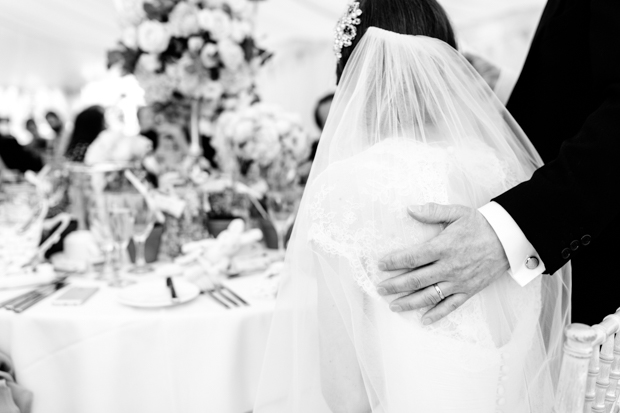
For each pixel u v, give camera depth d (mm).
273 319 1108
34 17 6934
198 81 2141
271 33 6777
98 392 1337
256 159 2104
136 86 2215
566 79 1321
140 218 1706
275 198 1893
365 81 1062
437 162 1001
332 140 1042
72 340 1337
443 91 1072
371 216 955
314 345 1038
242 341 1372
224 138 2211
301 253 1024
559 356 1160
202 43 2100
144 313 1364
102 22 6945
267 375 1117
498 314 996
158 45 2062
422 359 944
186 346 1348
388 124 1041
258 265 1773
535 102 1394
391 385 957
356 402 988
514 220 953
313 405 1052
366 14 1148
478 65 2301
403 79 1054
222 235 1683
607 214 979
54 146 5641
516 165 1126
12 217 2037
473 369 949
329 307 972
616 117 989
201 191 1945
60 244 1963
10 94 8523
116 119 2514
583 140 1004
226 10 2209
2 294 1537
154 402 1356
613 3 1091
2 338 1373
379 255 954
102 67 8477
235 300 1469
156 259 1911
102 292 1547
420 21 1144
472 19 5320
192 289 1502
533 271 986
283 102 7285
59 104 8891
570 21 1318
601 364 979
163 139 2391
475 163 1053
